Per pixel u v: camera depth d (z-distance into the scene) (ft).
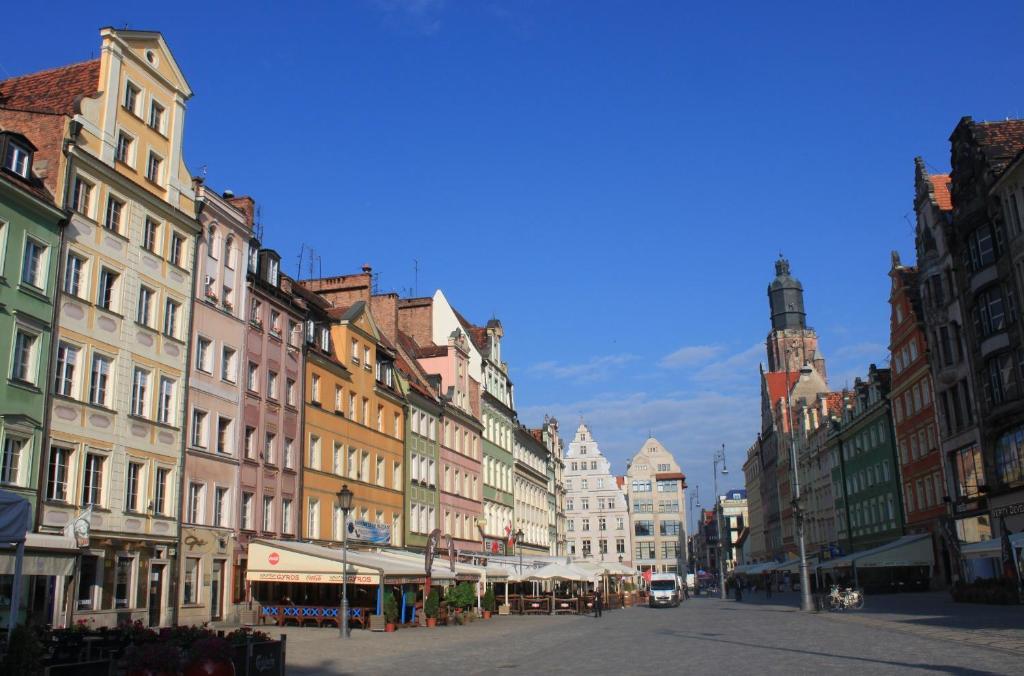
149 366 110.42
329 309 171.01
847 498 284.20
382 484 175.52
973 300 171.42
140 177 112.06
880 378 250.78
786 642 88.17
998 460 166.50
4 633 46.65
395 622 122.93
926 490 210.59
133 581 103.65
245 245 134.51
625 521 425.28
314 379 152.25
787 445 390.01
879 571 251.80
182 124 121.29
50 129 99.50
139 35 112.37
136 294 109.09
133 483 106.73
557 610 194.80
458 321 242.58
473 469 232.32
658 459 474.90
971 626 95.66
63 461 95.76
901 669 59.31
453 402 220.02
